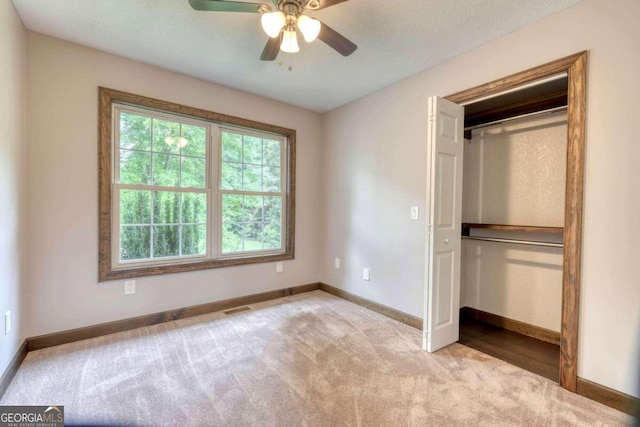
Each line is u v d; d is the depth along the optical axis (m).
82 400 1.70
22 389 1.79
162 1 1.87
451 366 2.13
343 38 1.81
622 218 1.67
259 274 3.52
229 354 2.26
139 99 2.66
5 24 1.79
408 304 2.90
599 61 1.74
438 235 2.34
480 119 3.03
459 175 2.50
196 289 3.06
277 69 2.76
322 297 3.72
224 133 3.29
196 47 2.41
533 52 2.03
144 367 2.06
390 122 3.09
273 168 3.69
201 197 3.12
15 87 1.97
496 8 1.88
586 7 1.79
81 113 2.41
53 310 2.32
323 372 2.03
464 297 3.28
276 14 1.53
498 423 1.57
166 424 1.54
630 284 1.65
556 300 2.60
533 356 2.31
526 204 2.81
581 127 1.80
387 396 1.78
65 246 2.37
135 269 2.69
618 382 1.67
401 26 2.08
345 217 3.66
